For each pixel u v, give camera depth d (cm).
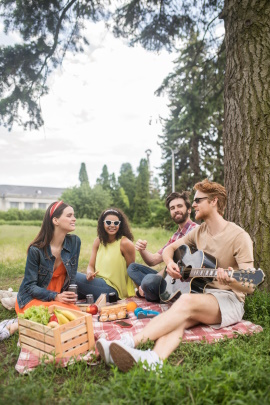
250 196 431
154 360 228
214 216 324
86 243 1395
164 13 729
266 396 188
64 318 267
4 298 395
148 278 378
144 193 4738
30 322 267
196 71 839
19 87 723
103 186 6438
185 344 269
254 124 438
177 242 364
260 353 252
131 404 184
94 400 192
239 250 307
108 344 237
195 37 782
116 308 339
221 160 2033
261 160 431
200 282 319
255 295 378
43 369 243
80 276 412
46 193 8125
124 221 426
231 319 298
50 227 343
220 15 494
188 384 196
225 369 222
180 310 267
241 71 454
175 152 2419
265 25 446
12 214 4444
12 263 866
